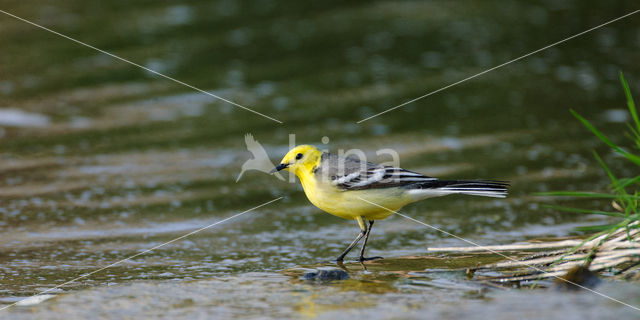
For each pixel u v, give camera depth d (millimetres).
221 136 15602
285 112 16891
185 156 14641
